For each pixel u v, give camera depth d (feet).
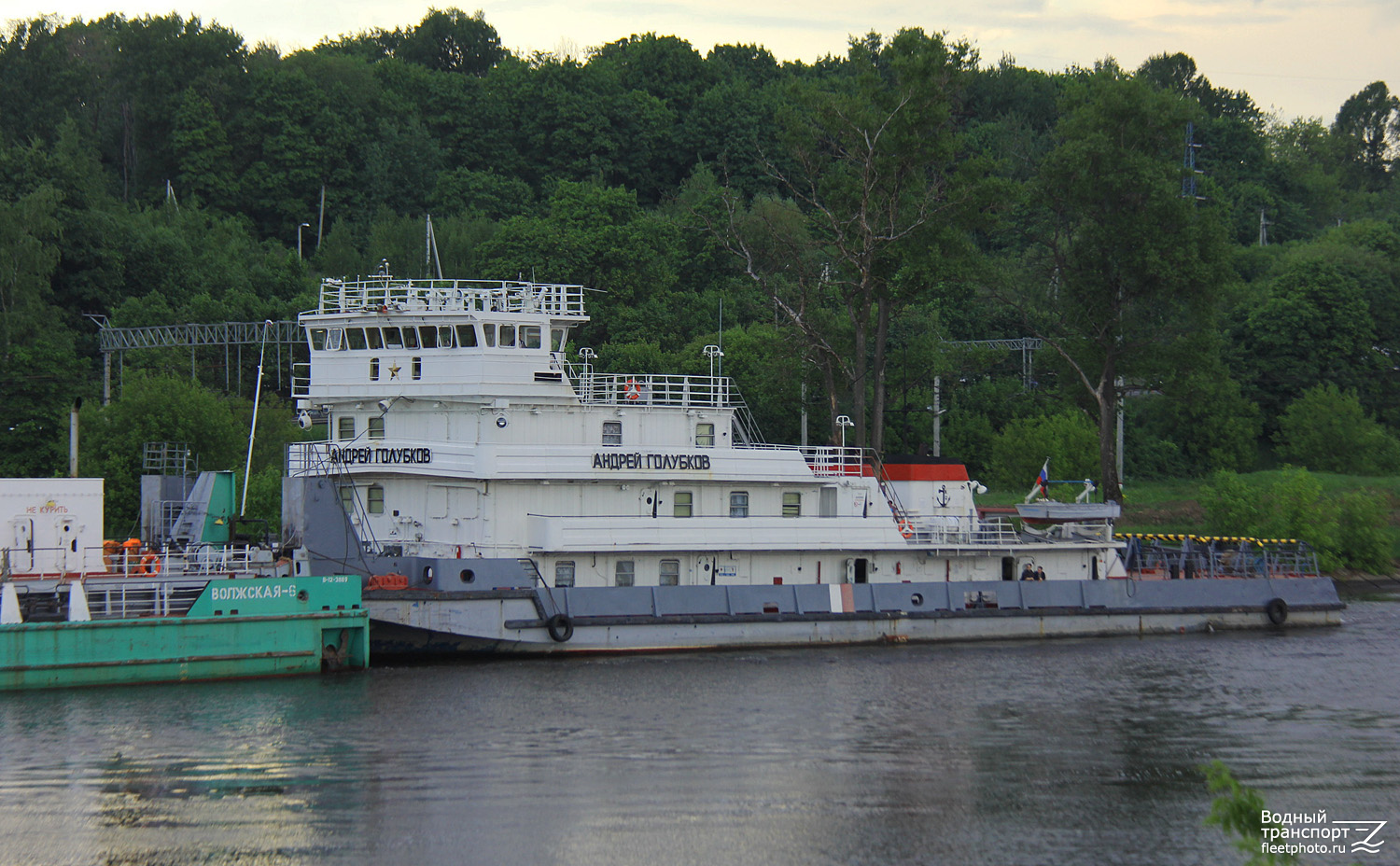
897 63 209.97
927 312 341.62
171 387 236.43
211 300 315.58
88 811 97.04
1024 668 148.36
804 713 125.90
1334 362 358.43
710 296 348.59
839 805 101.60
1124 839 96.17
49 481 134.41
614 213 359.05
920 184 213.87
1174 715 130.21
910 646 157.17
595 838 93.86
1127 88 224.74
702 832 95.35
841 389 259.80
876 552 158.40
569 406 150.41
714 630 148.25
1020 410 332.19
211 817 96.02
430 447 143.23
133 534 215.31
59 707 120.88
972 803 102.94
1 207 290.97
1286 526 247.09
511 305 155.12
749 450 153.48
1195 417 337.52
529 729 117.80
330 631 135.64
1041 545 166.50
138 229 349.41
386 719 119.24
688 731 118.93
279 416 253.65
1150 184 221.87
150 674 128.57
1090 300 231.50
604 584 146.30
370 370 151.43
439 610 137.28
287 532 144.66
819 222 330.75
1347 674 149.07
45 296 314.14
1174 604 172.76
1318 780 110.73
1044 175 231.09
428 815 97.40
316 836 93.09
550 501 145.18
